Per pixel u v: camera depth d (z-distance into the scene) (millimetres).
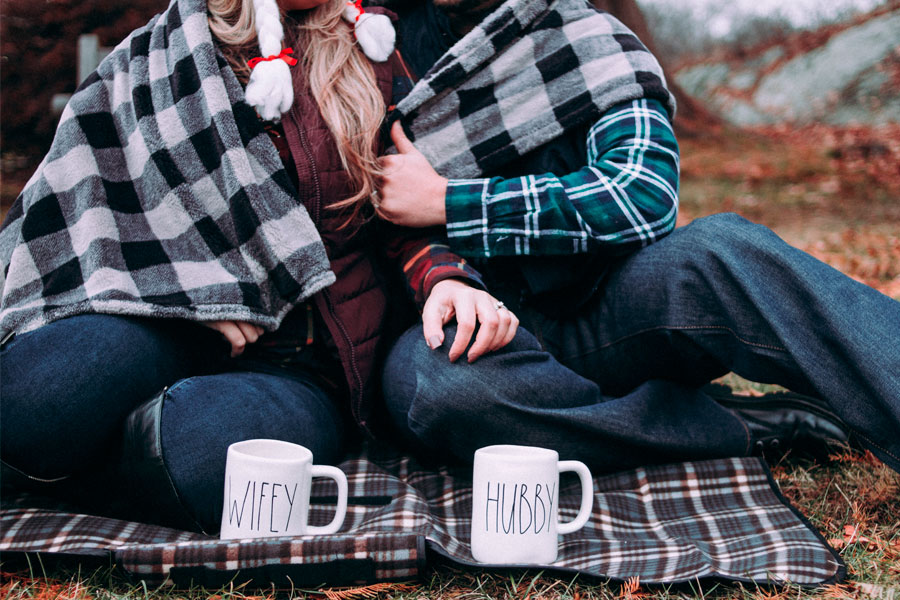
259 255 1505
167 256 1515
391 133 1681
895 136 10719
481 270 1669
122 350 1377
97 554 1161
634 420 1484
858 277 4137
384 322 1657
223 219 1526
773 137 11984
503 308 1446
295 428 1431
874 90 12570
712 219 1507
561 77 1723
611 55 1716
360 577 1130
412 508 1347
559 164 1757
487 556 1186
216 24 1609
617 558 1228
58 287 1452
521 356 1437
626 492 1492
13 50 8609
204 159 1526
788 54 14883
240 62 1607
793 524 1324
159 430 1286
